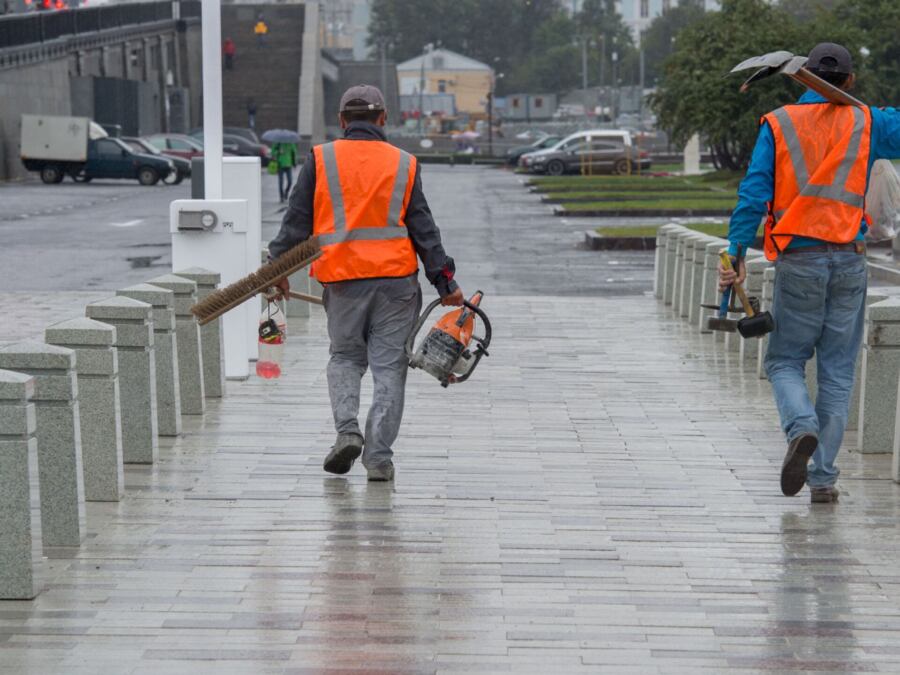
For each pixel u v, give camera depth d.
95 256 49.66
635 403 21.19
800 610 11.90
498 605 11.98
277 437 18.61
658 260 35.81
